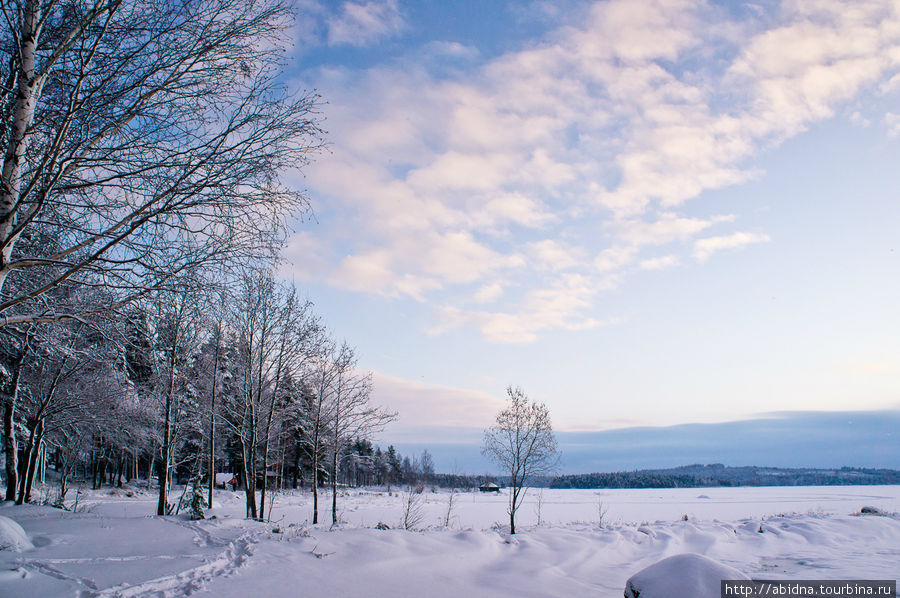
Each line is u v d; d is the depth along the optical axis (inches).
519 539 679.1
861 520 910.4
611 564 600.1
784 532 820.0
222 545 478.3
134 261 251.3
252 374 880.9
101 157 250.1
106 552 421.4
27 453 918.4
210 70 263.1
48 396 804.0
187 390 966.4
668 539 756.6
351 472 3321.9
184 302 290.7
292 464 2032.5
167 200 256.8
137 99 252.5
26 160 251.6
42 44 244.8
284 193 288.4
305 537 527.2
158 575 359.3
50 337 305.9
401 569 454.6
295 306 913.5
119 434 1061.1
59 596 294.2
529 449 881.5
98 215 264.8
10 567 340.2
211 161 261.1
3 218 229.0
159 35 254.2
